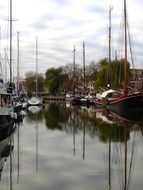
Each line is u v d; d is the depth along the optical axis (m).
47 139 31.81
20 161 22.41
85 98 103.88
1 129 34.78
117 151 25.72
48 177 18.38
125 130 37.84
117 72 90.56
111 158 23.20
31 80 167.00
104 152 25.41
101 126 42.09
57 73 160.00
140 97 62.00
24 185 16.88
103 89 92.75
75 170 19.92
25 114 63.38
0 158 23.39
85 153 25.00
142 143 29.34
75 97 109.00
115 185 16.81
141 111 63.78
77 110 75.75
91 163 21.77
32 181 17.61
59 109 80.88
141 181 17.58
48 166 20.95
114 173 19.22
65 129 39.53
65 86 154.75
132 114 60.06
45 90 167.88
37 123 46.56
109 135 34.19
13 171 19.73
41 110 76.94
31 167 20.72
